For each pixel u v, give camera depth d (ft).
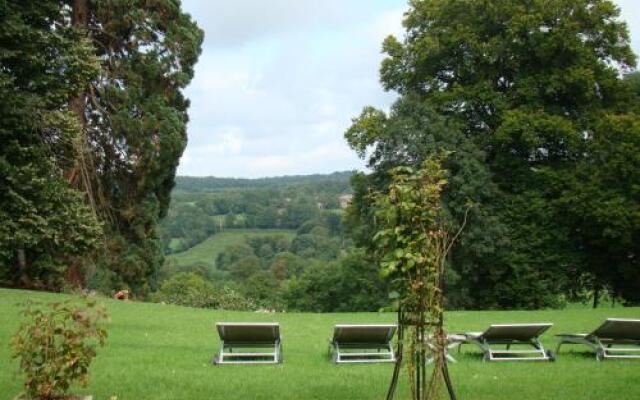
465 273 103.65
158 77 100.83
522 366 37.60
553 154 109.60
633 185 94.38
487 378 33.19
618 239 97.19
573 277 106.32
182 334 52.13
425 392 22.20
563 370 35.99
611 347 45.60
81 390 28.60
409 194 21.13
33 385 22.57
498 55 107.14
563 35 103.91
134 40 98.68
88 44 54.54
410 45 116.88
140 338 48.52
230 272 190.90
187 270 187.83
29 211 47.44
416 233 20.94
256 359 40.45
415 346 21.34
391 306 21.44
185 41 102.63
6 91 45.60
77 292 74.08
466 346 48.01
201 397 28.02
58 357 22.75
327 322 64.95
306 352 44.42
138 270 97.71
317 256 200.85
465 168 100.99
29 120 48.80
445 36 111.34
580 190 97.50
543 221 101.91
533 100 105.81
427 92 115.96
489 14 108.47
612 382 32.14
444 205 99.81
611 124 98.27
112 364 36.50
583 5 107.34
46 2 49.32
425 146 101.55
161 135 98.68
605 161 100.01
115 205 99.96
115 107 97.66
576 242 104.22
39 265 76.02
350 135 110.52
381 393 29.09
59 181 51.90
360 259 134.92
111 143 97.96
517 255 102.42
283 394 28.78
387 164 105.19
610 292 109.50
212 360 38.93
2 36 46.19
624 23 110.32
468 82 112.98
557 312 76.18
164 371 34.42
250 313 74.43
